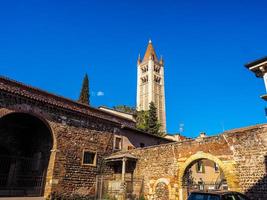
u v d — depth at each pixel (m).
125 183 19.47
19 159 21.12
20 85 17.92
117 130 23.97
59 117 19.83
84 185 19.92
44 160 19.45
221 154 15.65
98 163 21.44
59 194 18.17
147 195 18.91
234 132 15.45
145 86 122.75
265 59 12.88
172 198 17.30
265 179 13.46
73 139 20.19
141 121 50.03
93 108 22.41
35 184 19.19
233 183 14.59
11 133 21.23
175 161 18.03
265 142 13.96
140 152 20.83
